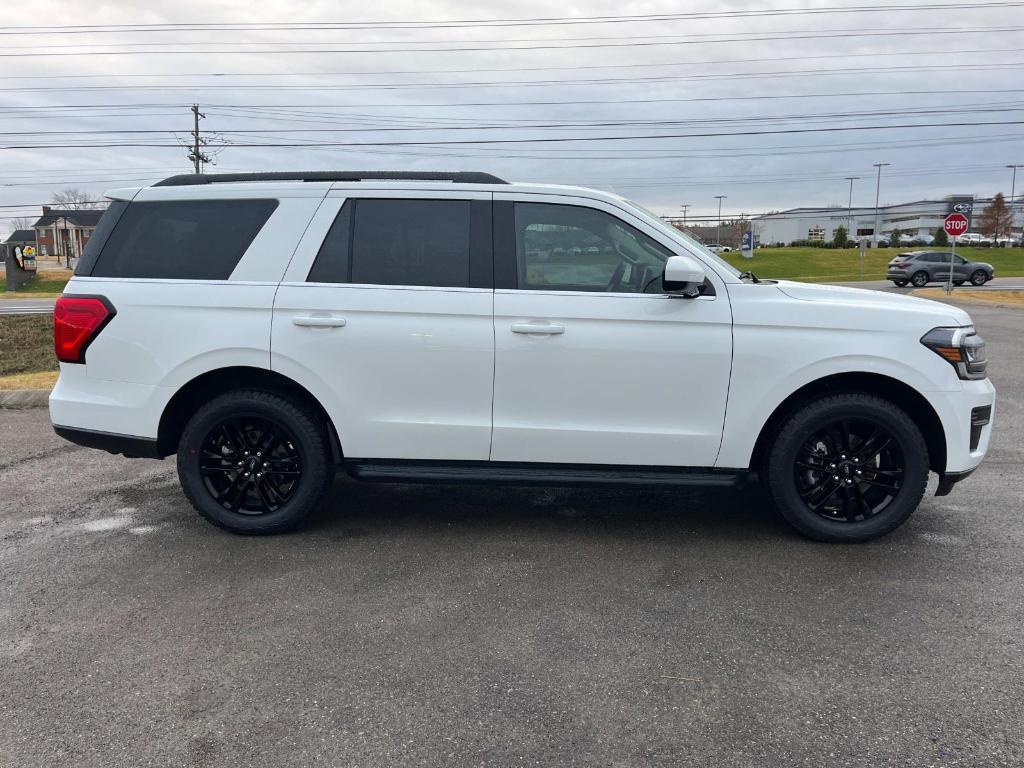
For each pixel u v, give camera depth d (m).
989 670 3.00
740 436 4.15
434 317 4.14
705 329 4.08
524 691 2.87
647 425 4.16
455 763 2.47
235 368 4.34
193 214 4.38
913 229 114.50
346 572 3.95
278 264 4.26
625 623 3.40
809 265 60.16
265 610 3.53
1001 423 7.37
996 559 4.10
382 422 4.24
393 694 2.85
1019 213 97.25
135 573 3.94
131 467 5.97
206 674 2.98
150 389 4.29
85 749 2.54
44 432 7.07
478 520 4.76
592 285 4.19
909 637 3.26
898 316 4.10
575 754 2.51
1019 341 13.72
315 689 2.88
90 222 85.56
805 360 4.06
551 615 3.47
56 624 3.39
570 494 5.33
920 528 4.57
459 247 4.23
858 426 4.20
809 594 3.68
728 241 108.19
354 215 4.29
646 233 4.18
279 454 4.44
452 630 3.33
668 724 2.67
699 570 3.97
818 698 2.82
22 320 20.58
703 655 3.12
